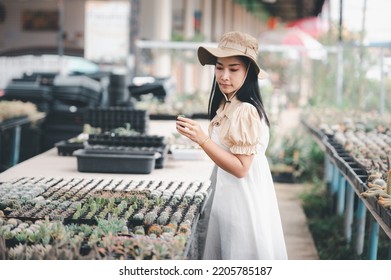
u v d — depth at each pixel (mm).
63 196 4105
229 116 3816
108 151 5227
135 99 10984
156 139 5547
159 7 17156
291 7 36406
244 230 3938
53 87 10031
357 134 7750
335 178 8336
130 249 3000
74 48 24250
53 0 23891
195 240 4312
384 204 3854
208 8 25641
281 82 20188
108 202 3918
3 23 24109
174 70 17812
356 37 14172
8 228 3277
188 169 5398
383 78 10656
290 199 9430
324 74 15516
